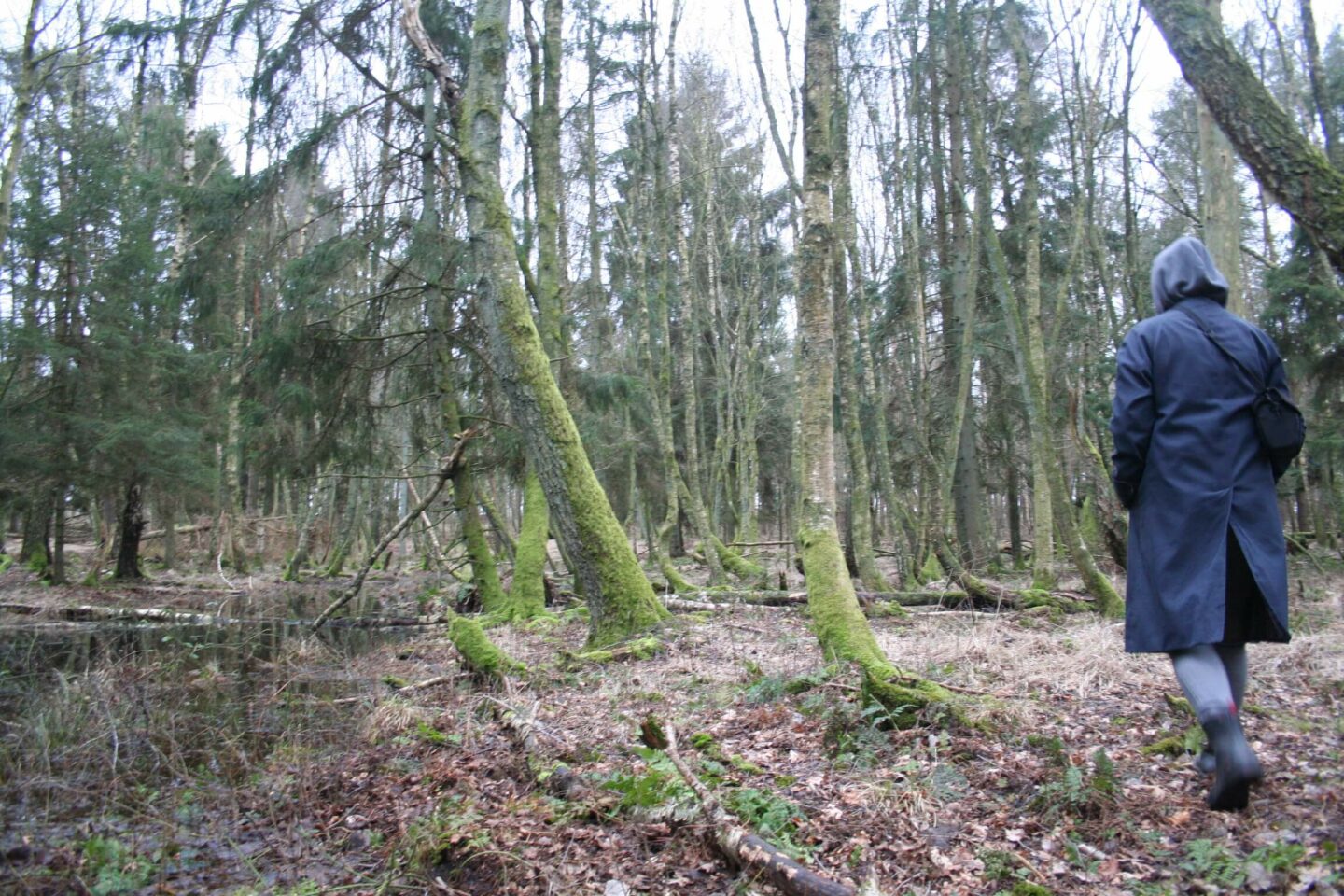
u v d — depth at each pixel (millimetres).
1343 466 15500
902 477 19531
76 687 6316
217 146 24719
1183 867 2695
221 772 4941
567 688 6539
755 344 24391
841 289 13117
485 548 12000
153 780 4793
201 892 3467
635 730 5004
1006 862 2883
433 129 11930
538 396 8258
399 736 5434
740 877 3002
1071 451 18719
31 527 20234
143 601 16422
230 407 21672
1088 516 14836
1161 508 2807
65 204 17719
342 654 9469
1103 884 2723
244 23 11156
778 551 24969
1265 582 2629
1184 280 3066
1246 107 3379
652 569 20359
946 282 18250
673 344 28391
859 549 12641
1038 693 4879
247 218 11602
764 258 27594
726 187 24500
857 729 4328
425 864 3531
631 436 21719
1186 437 2789
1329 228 3209
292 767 4910
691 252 24453
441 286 11609
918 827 3260
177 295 12086
